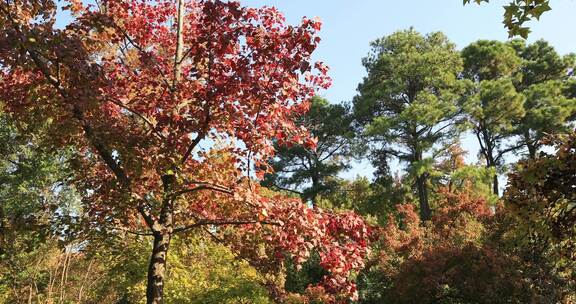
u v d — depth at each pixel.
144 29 6.84
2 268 14.79
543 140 7.21
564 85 36.50
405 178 30.73
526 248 12.73
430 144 27.16
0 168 14.34
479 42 35.56
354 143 31.19
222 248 10.50
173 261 10.61
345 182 34.56
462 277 13.32
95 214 6.40
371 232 6.21
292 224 5.54
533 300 12.55
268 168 6.23
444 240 17.44
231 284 10.32
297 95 6.11
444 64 29.59
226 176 6.44
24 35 4.95
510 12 3.55
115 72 6.43
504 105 29.22
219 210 6.75
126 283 10.77
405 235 17.95
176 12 7.24
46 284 17.47
